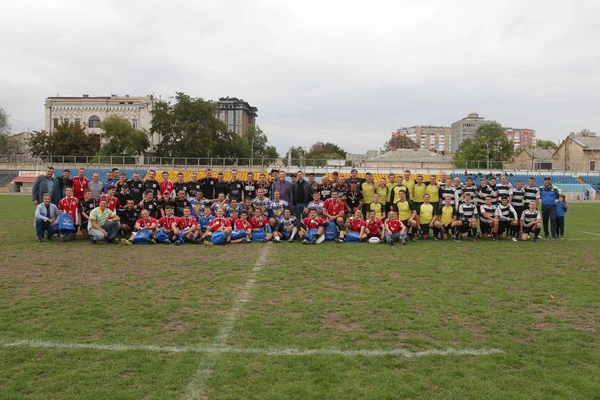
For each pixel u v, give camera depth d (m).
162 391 4.62
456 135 182.25
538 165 75.50
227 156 78.00
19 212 27.34
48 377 4.92
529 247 14.56
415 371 5.16
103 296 8.10
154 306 7.51
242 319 6.85
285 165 60.44
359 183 17.05
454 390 4.72
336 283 9.22
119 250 13.26
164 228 14.89
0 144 77.44
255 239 15.24
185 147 70.31
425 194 16.19
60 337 6.07
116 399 4.46
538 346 5.95
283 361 5.38
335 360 5.42
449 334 6.33
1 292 8.34
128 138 71.81
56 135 71.69
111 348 5.71
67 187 15.34
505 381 4.94
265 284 9.08
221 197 15.82
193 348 5.74
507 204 16.05
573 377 5.04
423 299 8.06
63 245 14.15
